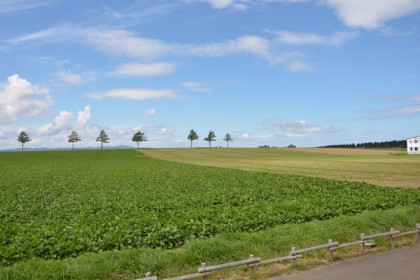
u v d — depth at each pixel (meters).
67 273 9.69
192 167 68.12
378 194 27.30
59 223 17.50
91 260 10.52
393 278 9.95
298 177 44.53
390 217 16.48
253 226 16.17
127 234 14.14
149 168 66.19
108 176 49.97
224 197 26.69
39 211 22.61
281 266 11.24
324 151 148.75
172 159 104.62
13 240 14.07
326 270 10.81
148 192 31.67
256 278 10.29
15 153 128.12
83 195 30.56
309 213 18.31
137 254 10.98
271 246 12.59
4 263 11.58
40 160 100.31
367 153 136.50
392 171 56.97
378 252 12.70
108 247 13.11
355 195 27.20
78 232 14.84
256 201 25.17
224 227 15.52
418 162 76.81
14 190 34.94
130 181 41.97
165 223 16.03
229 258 11.55
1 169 67.50
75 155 121.12
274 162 86.38
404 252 12.62
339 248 12.38
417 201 24.17
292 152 143.12
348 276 10.21
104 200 27.12
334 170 59.97
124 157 113.50
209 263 11.09
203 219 17.14
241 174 49.97
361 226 14.98
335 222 15.18
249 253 11.93
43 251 12.47
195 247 11.66
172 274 10.38
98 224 16.56
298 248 12.73
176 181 41.28
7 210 23.61
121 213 20.95
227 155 125.75
